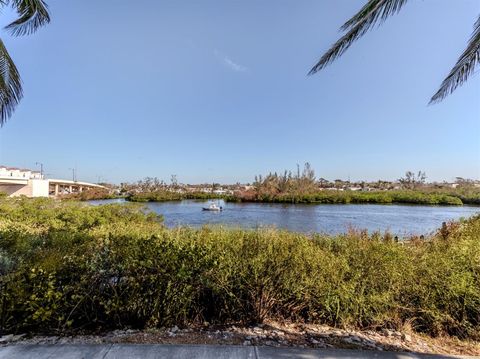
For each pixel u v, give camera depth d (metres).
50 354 1.86
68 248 2.68
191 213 25.31
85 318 2.28
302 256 2.67
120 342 2.05
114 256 2.36
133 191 50.09
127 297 2.31
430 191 40.03
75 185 52.00
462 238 4.14
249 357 1.87
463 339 2.29
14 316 2.20
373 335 2.28
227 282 2.41
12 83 5.22
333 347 2.05
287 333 2.26
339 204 37.50
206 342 2.08
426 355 1.98
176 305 2.35
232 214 24.50
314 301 2.48
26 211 9.99
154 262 2.35
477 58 3.49
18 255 2.60
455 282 2.43
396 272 2.55
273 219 20.31
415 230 14.55
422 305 2.43
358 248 3.06
